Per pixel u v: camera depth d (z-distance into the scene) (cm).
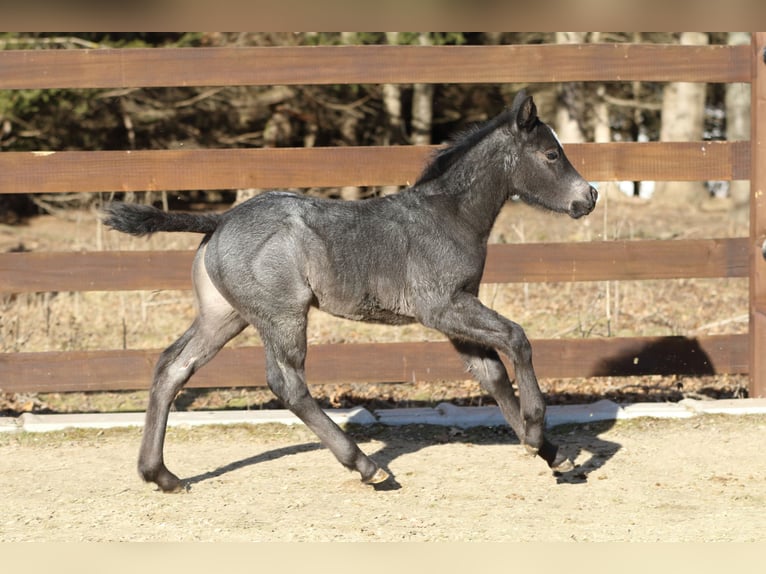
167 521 793
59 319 1653
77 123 2928
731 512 804
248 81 1120
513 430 1016
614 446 1003
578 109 3350
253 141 3173
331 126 3284
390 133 3275
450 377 1151
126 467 956
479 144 896
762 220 1142
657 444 1007
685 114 3347
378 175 1130
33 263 1113
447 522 785
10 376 1123
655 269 1159
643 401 1210
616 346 1163
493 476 915
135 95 2802
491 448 1012
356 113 3133
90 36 2641
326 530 766
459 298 868
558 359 1161
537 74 1138
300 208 859
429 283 866
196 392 1282
